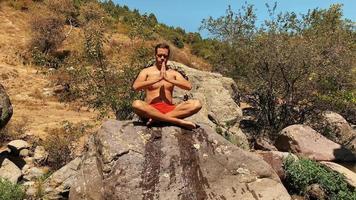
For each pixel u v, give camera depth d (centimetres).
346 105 1925
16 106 2234
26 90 2603
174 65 1527
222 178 742
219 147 763
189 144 748
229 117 1414
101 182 720
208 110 1413
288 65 1703
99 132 760
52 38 3541
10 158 1366
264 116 1761
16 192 996
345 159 1384
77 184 744
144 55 1399
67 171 1076
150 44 1672
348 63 1767
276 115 1761
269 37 1738
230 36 2059
